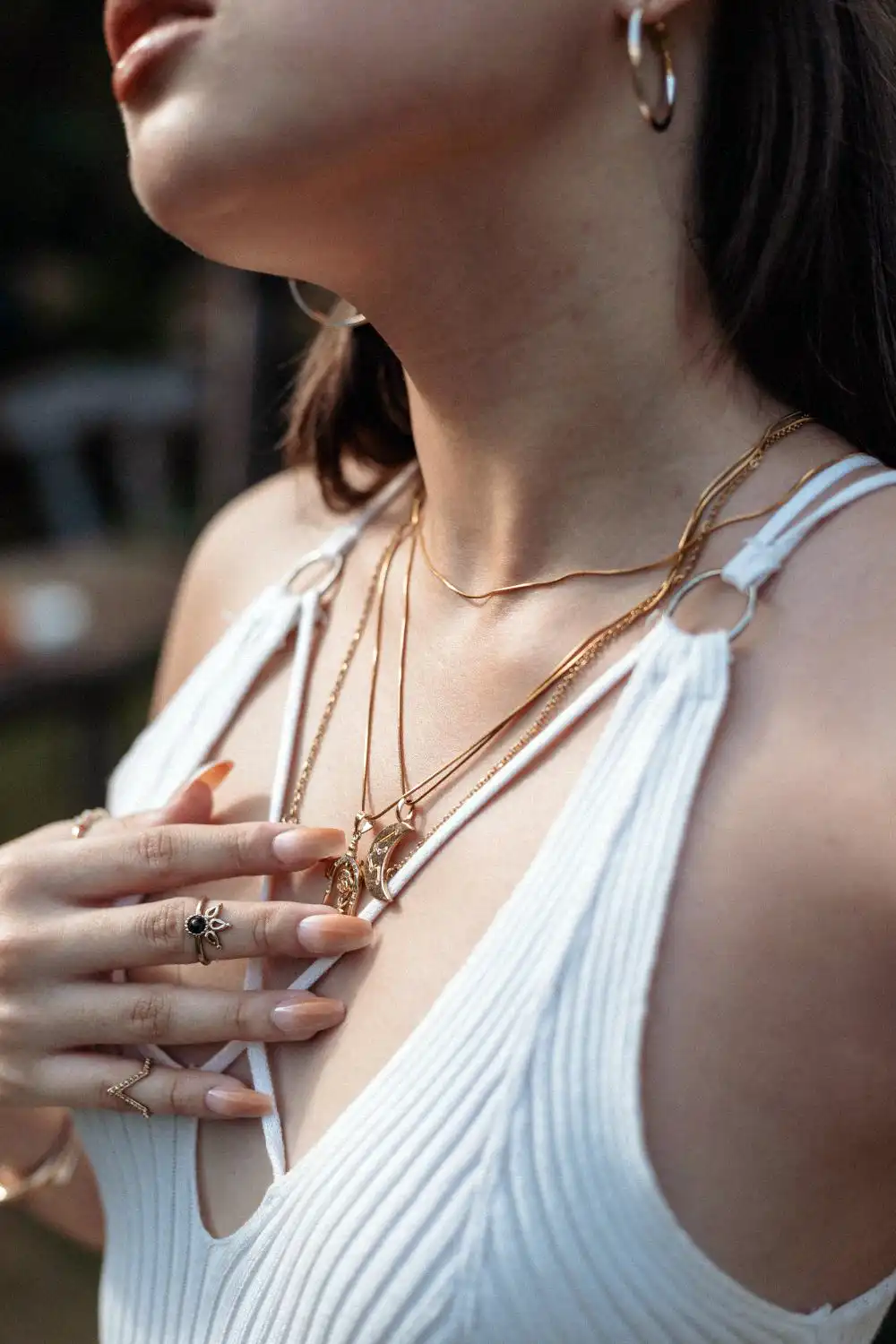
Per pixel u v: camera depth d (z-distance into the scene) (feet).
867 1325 1.41
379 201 1.45
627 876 1.35
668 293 1.52
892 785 1.31
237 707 1.76
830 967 1.30
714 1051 1.31
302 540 1.94
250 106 1.41
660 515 1.52
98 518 8.71
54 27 10.33
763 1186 1.32
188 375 9.06
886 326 1.58
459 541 1.64
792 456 1.52
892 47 1.58
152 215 1.53
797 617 1.41
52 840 1.70
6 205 11.03
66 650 4.49
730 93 1.53
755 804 1.34
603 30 1.42
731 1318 1.32
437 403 1.58
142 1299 1.53
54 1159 1.85
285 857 1.51
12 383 9.95
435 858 1.48
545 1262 1.31
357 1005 1.46
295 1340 1.37
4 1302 3.76
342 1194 1.37
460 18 1.37
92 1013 1.53
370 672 1.67
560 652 1.52
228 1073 1.52
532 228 1.47
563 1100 1.33
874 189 1.57
